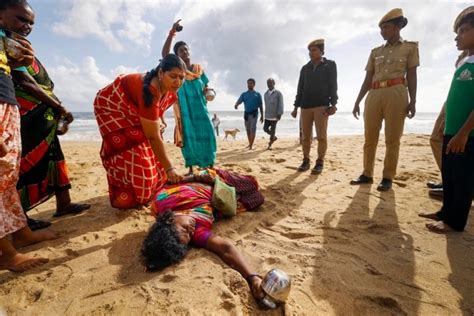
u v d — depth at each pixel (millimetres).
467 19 2416
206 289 1832
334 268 2080
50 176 2889
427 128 25078
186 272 2012
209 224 2480
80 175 4781
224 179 3084
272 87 8102
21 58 2111
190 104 3996
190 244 2354
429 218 2914
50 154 2805
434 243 2428
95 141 14562
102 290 1877
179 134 4012
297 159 6172
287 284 1665
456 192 2539
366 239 2508
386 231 2660
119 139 2818
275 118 7977
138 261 2189
